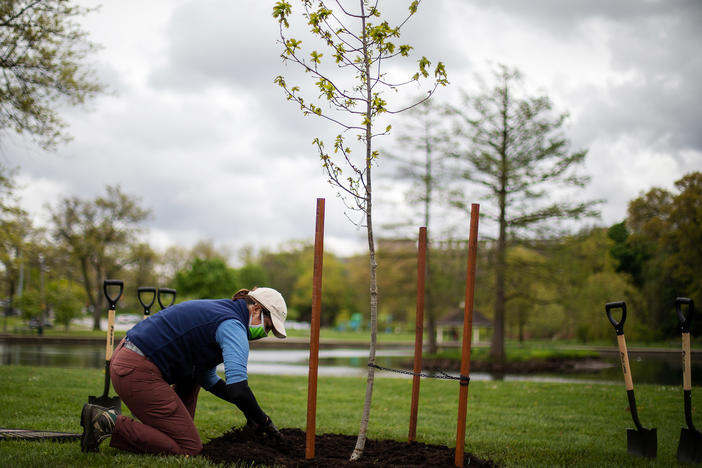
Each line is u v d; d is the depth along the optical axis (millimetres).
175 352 3588
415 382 4418
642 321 32688
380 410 7992
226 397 4113
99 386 8648
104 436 3604
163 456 3523
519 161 20734
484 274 22219
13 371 10180
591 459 4281
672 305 32688
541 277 21844
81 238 41219
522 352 22703
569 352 22625
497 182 21375
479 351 23703
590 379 14258
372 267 3730
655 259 33844
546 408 8258
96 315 42875
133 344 3570
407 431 5816
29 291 39156
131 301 63125
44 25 11492
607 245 23734
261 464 3457
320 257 3549
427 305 24656
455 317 35031
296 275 81000
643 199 35500
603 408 8008
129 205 41781
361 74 3869
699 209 32562
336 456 3887
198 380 4047
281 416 6824
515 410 8055
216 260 48781
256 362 20594
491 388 10883
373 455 3963
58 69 11773
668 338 32531
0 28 11172
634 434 4520
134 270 46969
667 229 33812
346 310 68125
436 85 3916
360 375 15500
